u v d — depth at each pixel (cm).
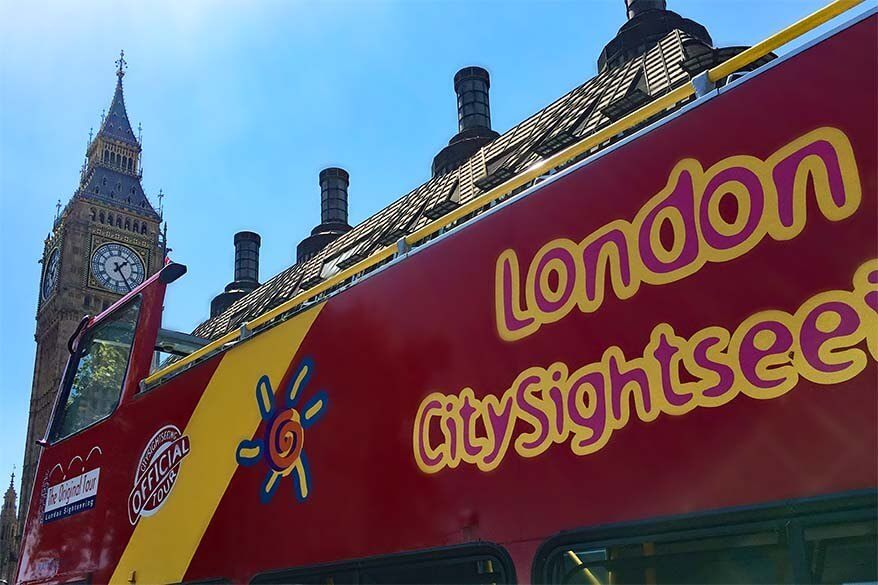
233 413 442
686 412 224
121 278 8319
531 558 256
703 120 245
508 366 286
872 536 186
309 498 367
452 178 1980
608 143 310
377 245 1792
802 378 201
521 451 271
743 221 225
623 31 2108
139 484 515
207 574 418
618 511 234
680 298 235
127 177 9056
